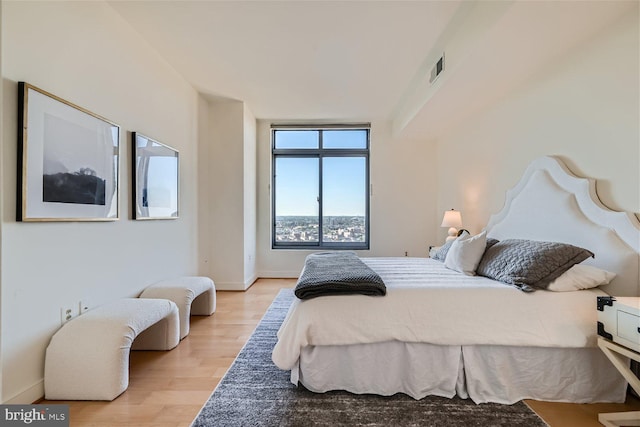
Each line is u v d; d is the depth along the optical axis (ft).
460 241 7.97
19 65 5.07
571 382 5.52
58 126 5.74
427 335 5.57
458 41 7.81
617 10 5.69
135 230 8.21
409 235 15.98
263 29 7.99
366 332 5.59
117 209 7.38
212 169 13.52
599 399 5.48
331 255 9.66
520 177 8.88
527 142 8.55
